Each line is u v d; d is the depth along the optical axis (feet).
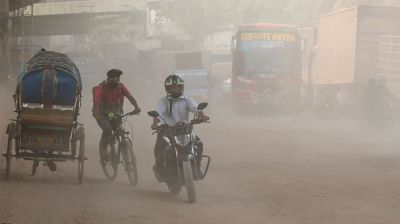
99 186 35.22
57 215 26.50
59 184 35.29
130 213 27.32
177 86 31.45
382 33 93.35
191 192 30.04
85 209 27.99
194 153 30.89
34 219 25.59
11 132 35.32
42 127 35.17
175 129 30.96
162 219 26.17
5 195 30.89
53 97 35.22
